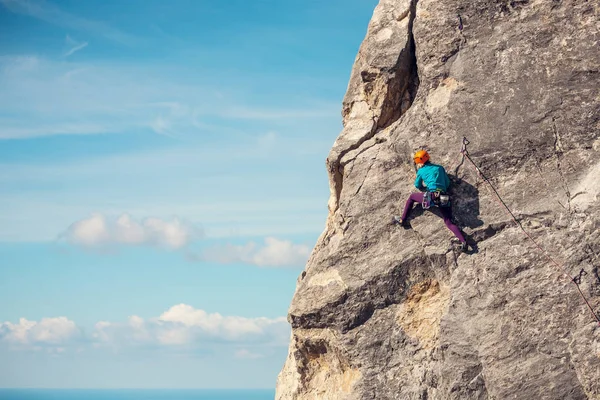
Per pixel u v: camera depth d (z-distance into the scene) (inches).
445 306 541.3
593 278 501.0
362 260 575.8
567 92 544.1
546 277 511.8
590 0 555.5
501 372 500.1
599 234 508.1
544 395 486.0
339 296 570.3
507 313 512.7
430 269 556.4
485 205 544.4
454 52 582.2
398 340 552.4
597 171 523.8
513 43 566.9
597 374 478.3
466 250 540.1
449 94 575.8
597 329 487.8
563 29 556.7
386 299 563.5
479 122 560.7
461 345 518.3
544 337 498.3
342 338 566.3
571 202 523.5
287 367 672.4
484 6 581.9
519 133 548.4
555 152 538.9
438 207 542.0
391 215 577.0
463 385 512.7
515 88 557.6
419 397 533.0
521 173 544.1
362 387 550.6
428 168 543.5
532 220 530.6
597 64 542.0
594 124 534.0
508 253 527.5
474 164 554.3
